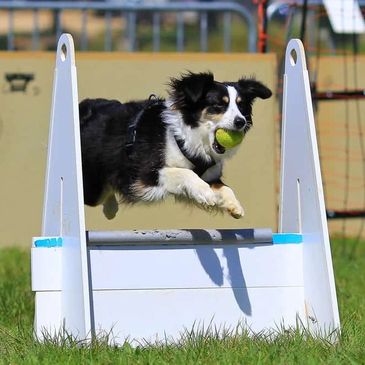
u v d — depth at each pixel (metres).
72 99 9.00
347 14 17.14
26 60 16.55
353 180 18.17
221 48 27.12
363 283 13.09
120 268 9.19
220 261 9.49
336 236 18.28
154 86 16.28
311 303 9.54
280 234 9.64
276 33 23.39
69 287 9.07
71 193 9.02
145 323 9.23
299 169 9.57
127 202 10.33
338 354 8.47
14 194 16.55
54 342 8.80
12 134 16.52
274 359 8.23
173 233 9.25
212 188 9.80
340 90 17.97
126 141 10.24
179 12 20.34
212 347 8.70
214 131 9.91
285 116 9.78
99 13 22.86
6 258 14.90
